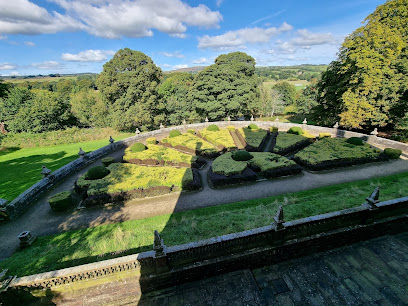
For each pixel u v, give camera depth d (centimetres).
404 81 2206
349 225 873
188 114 4406
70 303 688
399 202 908
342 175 1595
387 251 852
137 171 1633
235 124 3562
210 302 679
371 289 694
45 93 4262
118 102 3494
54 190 1590
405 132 2455
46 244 978
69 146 3025
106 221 1180
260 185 1497
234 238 740
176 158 1911
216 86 3725
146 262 693
